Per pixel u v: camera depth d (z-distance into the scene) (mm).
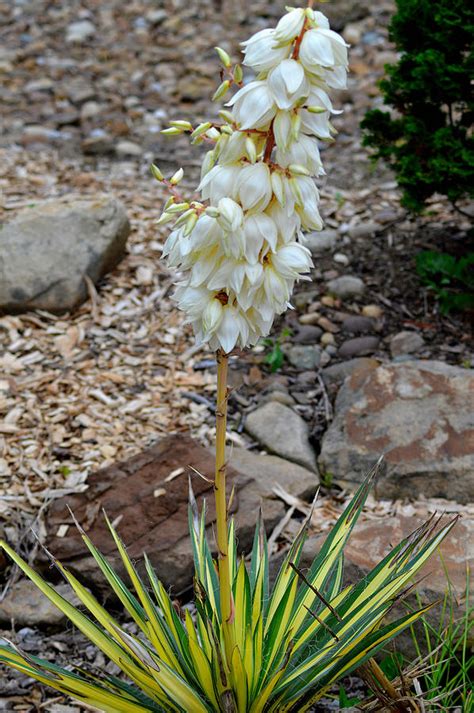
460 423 2861
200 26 5609
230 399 3104
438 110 3223
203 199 2080
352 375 3025
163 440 2893
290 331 3305
